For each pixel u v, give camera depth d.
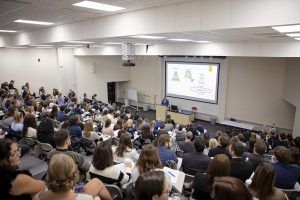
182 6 4.00
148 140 5.15
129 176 2.53
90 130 4.75
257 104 10.74
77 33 6.19
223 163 2.12
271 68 10.15
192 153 3.14
